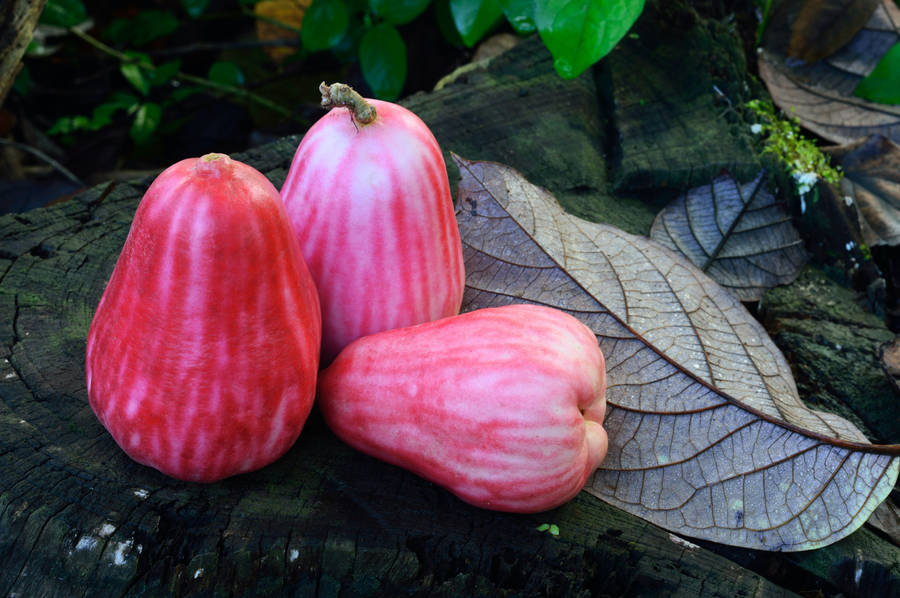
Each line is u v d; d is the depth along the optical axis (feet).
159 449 1.06
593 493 1.18
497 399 1.06
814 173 1.52
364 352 1.13
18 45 1.44
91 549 1.05
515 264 1.30
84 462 1.10
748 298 1.44
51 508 1.06
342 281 1.14
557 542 1.12
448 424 1.08
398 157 1.11
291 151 1.52
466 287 1.30
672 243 1.46
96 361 1.07
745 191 1.50
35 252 1.34
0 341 1.21
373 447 1.14
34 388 1.17
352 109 1.09
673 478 1.19
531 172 1.54
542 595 1.11
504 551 1.11
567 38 1.35
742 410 1.21
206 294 1.00
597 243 1.33
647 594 1.12
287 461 1.15
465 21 1.50
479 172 1.34
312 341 1.07
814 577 1.17
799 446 1.19
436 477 1.11
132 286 1.02
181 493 1.09
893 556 1.17
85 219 1.40
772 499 1.17
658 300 1.29
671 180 1.54
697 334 1.27
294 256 1.03
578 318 1.27
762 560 1.18
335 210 1.12
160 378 1.03
